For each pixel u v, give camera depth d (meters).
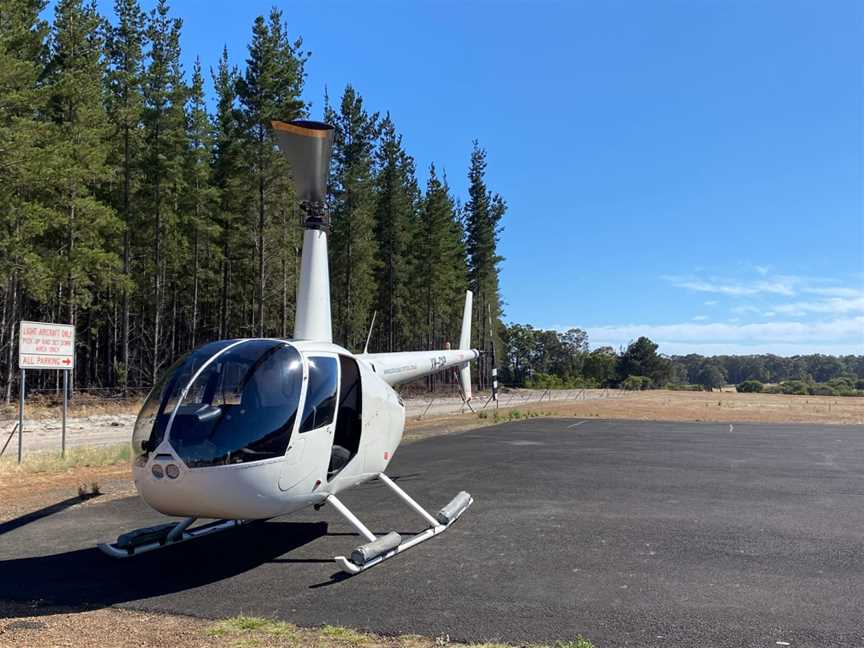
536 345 134.38
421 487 10.04
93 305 36.53
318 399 5.81
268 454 5.25
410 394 50.22
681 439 18.55
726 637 4.15
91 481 10.20
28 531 7.19
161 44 34.47
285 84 33.53
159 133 33.75
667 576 5.51
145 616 4.59
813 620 4.46
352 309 44.72
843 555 6.21
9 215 22.72
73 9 29.12
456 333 66.56
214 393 5.34
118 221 28.34
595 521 7.68
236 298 43.62
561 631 4.25
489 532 7.12
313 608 4.73
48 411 23.12
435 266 54.84
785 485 10.38
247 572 5.68
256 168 33.91
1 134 21.61
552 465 12.61
